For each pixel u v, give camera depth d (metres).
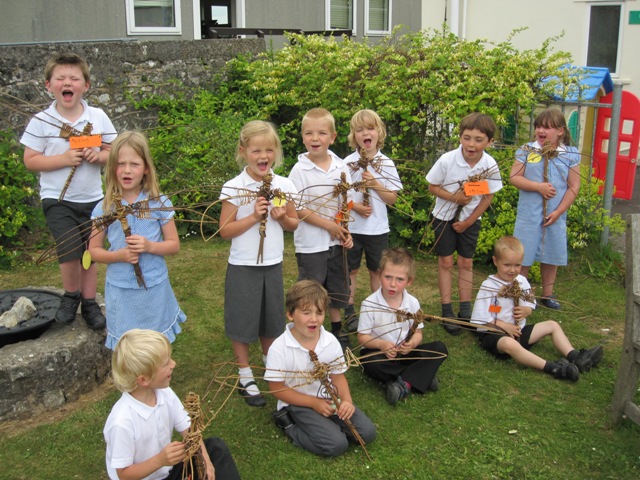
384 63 6.71
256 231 3.86
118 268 3.63
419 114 6.43
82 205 4.03
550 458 3.40
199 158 7.28
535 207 5.09
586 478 3.25
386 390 3.98
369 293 5.60
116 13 9.45
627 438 3.56
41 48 6.95
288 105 7.61
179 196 7.02
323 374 3.38
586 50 11.89
